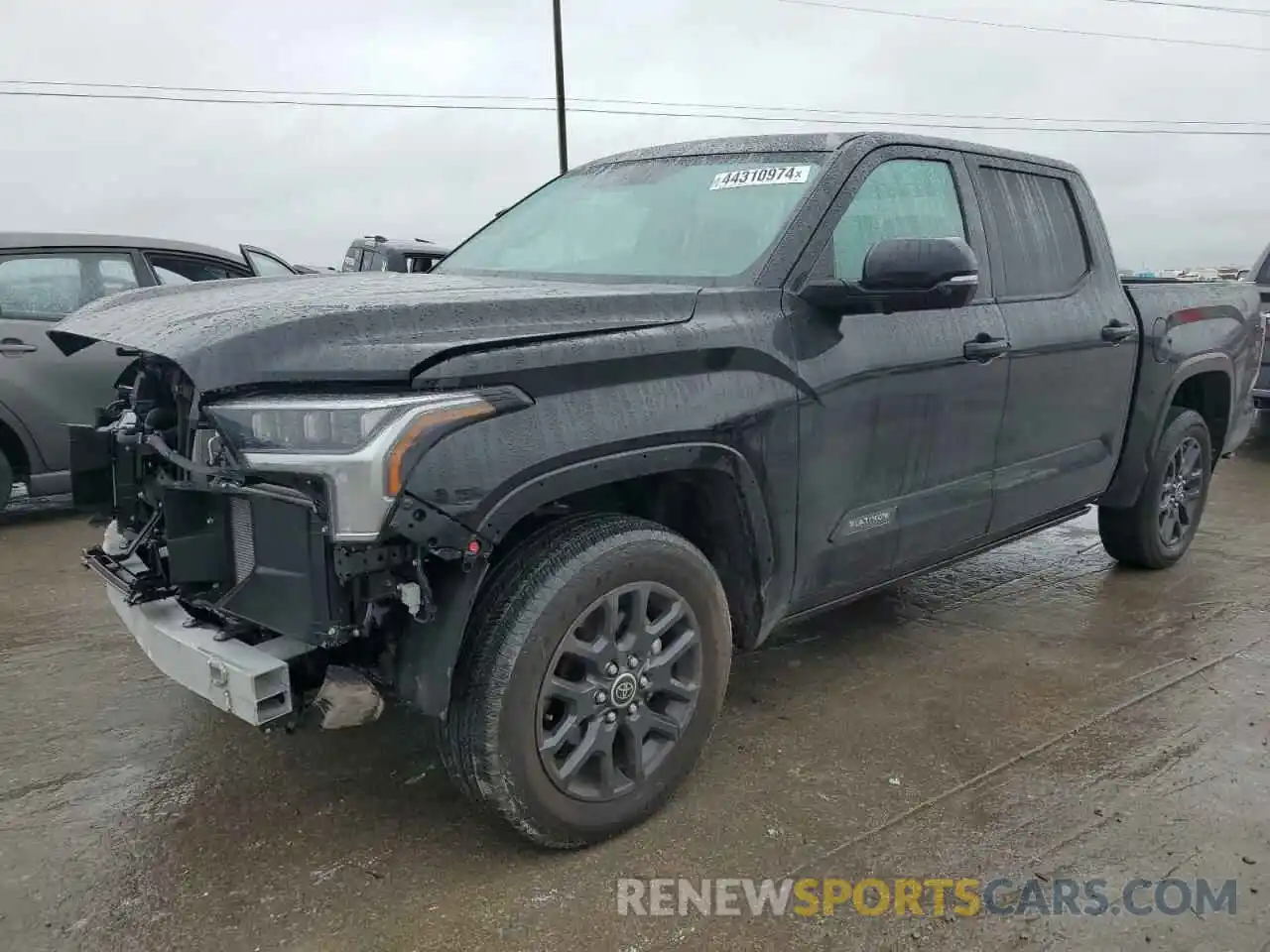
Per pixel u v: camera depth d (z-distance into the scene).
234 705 2.29
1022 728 3.37
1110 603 4.69
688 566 2.72
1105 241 4.46
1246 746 3.23
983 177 3.83
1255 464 8.33
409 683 2.35
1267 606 4.64
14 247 6.05
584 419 2.41
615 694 2.60
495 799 2.44
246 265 7.25
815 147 3.35
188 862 2.58
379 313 2.29
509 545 2.56
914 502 3.44
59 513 6.50
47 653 3.99
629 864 2.58
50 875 2.52
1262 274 8.26
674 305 2.70
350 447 2.11
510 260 3.67
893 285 2.80
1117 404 4.40
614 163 3.97
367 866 2.57
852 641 4.18
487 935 2.30
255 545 2.29
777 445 2.86
